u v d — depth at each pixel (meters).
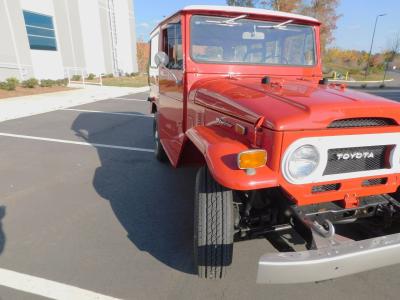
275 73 3.33
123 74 32.44
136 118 9.62
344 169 2.06
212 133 2.36
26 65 18.94
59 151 5.93
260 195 2.35
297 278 1.74
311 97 2.13
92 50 27.14
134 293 2.30
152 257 2.73
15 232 3.10
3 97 13.58
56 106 11.84
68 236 3.04
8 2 17.27
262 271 1.71
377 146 2.10
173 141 3.79
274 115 1.89
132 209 3.62
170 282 2.42
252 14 3.14
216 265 2.18
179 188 4.23
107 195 4.00
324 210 2.14
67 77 22.84
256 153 1.81
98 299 2.24
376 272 2.56
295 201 1.98
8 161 5.32
